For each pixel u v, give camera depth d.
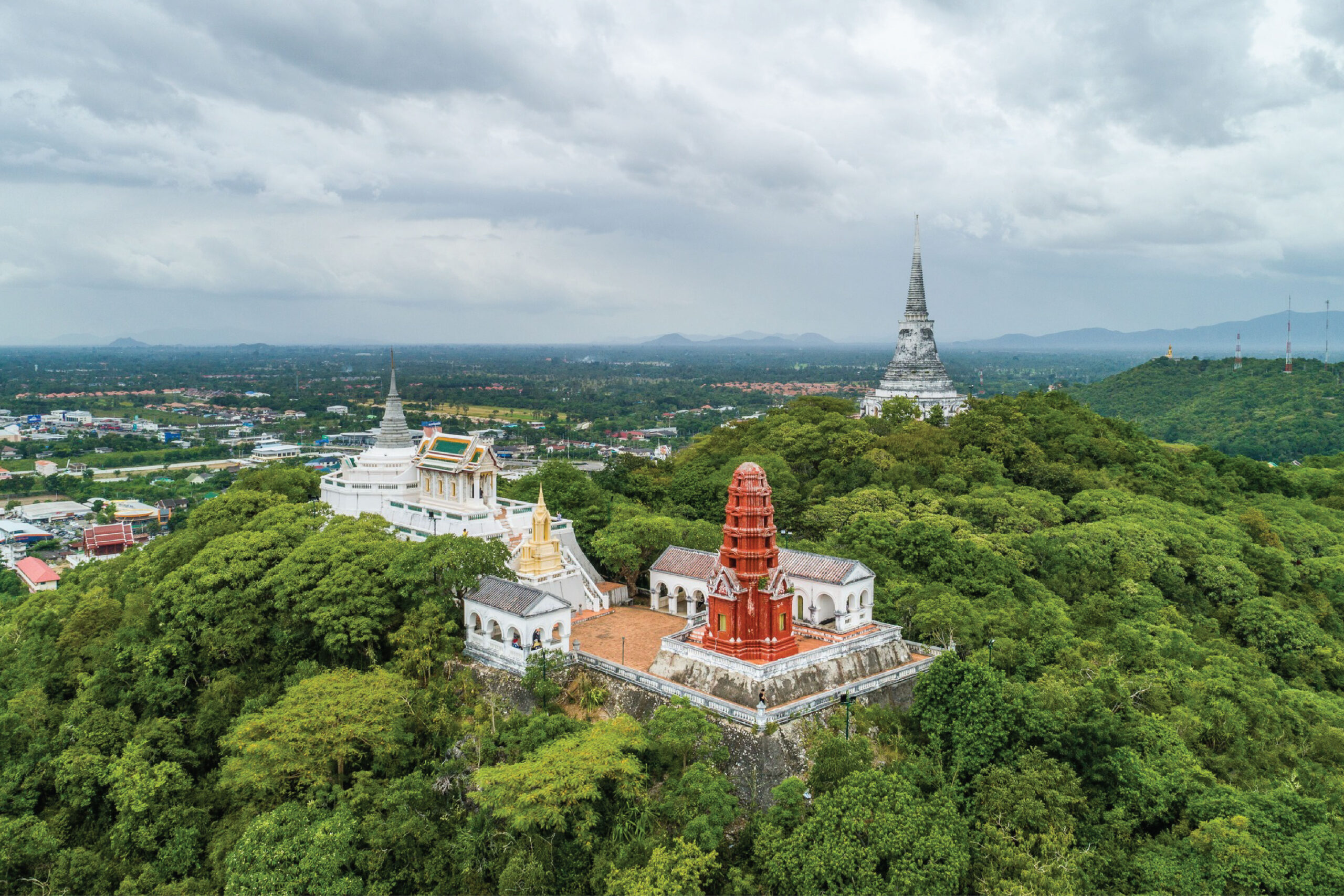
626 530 115.12
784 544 125.25
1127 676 98.81
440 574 95.06
